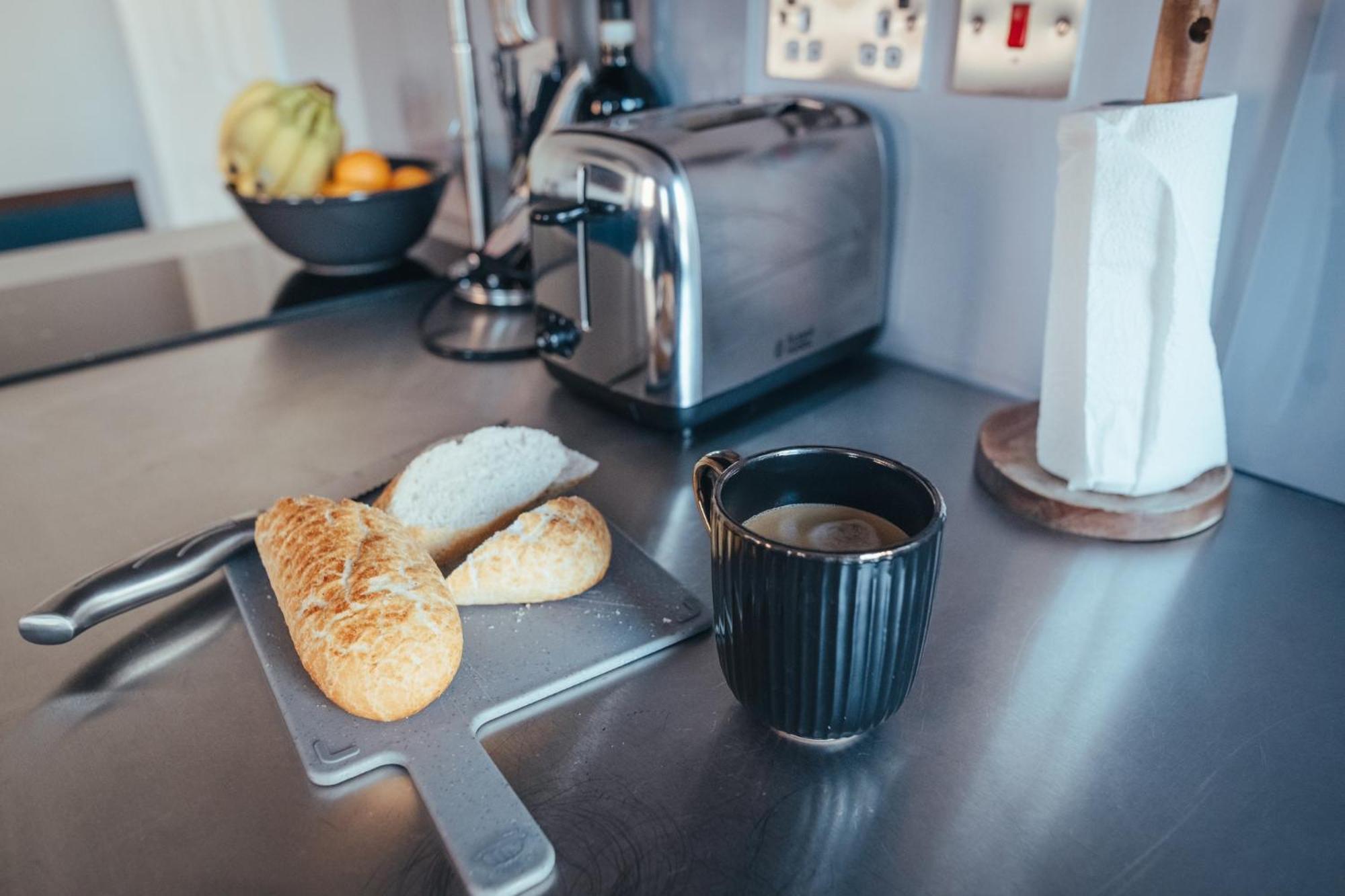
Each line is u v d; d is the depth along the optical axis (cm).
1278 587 50
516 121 86
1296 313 56
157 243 113
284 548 44
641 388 65
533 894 33
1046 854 34
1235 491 60
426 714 39
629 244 61
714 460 39
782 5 77
